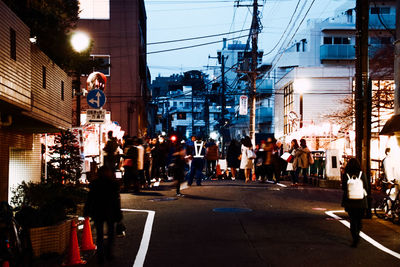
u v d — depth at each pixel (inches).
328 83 1518.2
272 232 398.6
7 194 420.5
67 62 585.0
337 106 1505.9
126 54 1616.6
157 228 410.9
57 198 396.2
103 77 747.4
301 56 2053.4
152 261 305.6
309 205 561.3
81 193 473.1
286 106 1707.7
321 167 862.5
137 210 508.1
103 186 312.3
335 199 621.9
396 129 518.6
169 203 559.5
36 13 510.3
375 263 304.2
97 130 745.6
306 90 1513.3
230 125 2711.6
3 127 414.3
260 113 2064.5
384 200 494.0
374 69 1267.2
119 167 752.3
